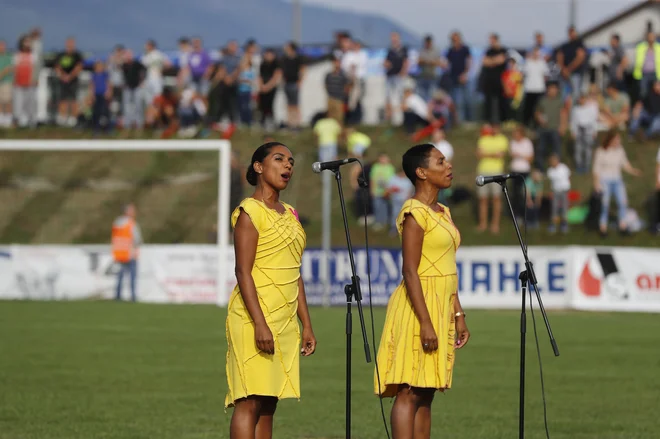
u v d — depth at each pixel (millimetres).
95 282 31234
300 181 39438
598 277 28625
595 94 36719
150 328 22531
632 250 28609
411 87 40469
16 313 25750
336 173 9000
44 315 25297
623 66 37750
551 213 35594
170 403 13766
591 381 15633
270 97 40625
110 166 38375
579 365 17250
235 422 8477
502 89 38125
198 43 41375
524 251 9398
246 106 40969
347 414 8805
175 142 29828
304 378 15914
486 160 34531
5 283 31516
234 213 8578
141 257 30938
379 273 29344
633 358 18078
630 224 34469
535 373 16391
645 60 37781
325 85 37500
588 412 13211
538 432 11930
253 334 8430
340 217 37250
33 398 14086
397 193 34594
